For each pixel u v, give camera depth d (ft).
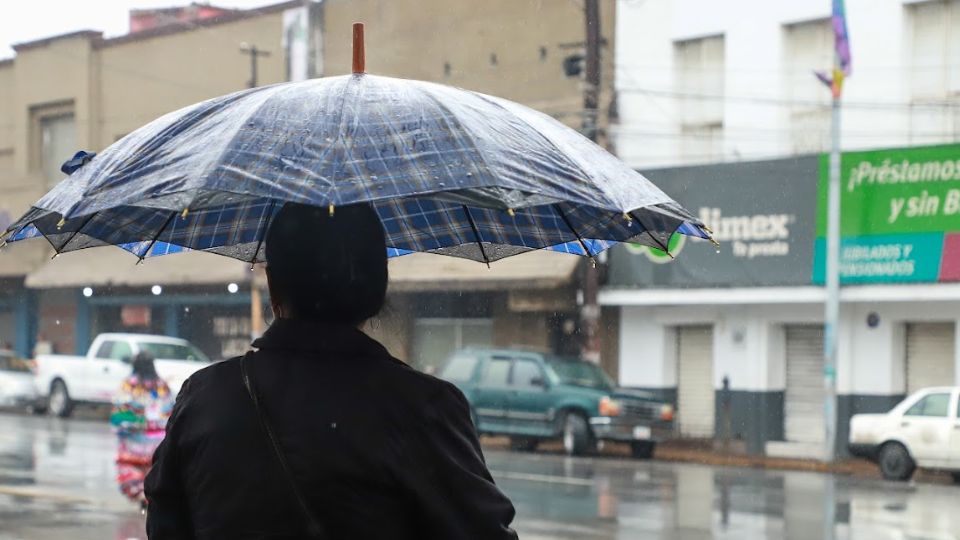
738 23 80.07
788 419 79.71
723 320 81.10
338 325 8.36
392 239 11.75
